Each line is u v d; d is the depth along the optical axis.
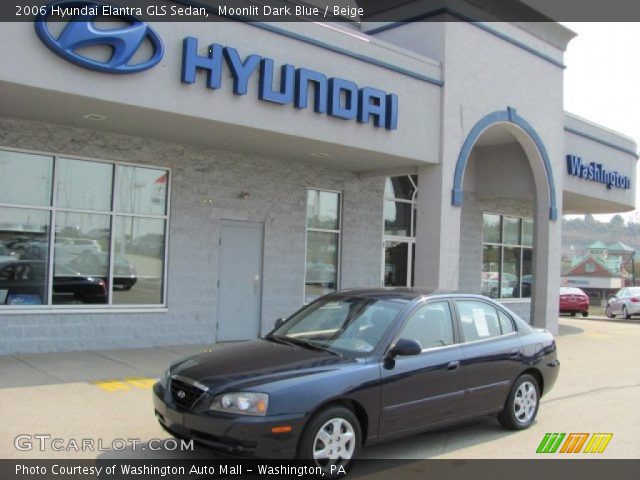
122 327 11.09
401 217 16.11
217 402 5.23
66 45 8.22
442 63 13.09
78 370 9.12
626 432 7.27
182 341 11.80
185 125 10.09
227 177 12.41
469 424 7.50
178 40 9.27
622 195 20.42
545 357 7.57
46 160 10.34
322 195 14.20
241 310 12.72
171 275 11.69
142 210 11.38
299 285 13.55
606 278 68.81
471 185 17.91
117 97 8.74
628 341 15.85
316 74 10.77
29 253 10.20
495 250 19.42
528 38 15.38
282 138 10.91
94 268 10.86
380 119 11.80
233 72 9.75
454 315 6.84
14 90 8.26
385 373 5.85
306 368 5.59
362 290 7.22
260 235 13.04
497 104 14.41
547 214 16.12
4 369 8.97
